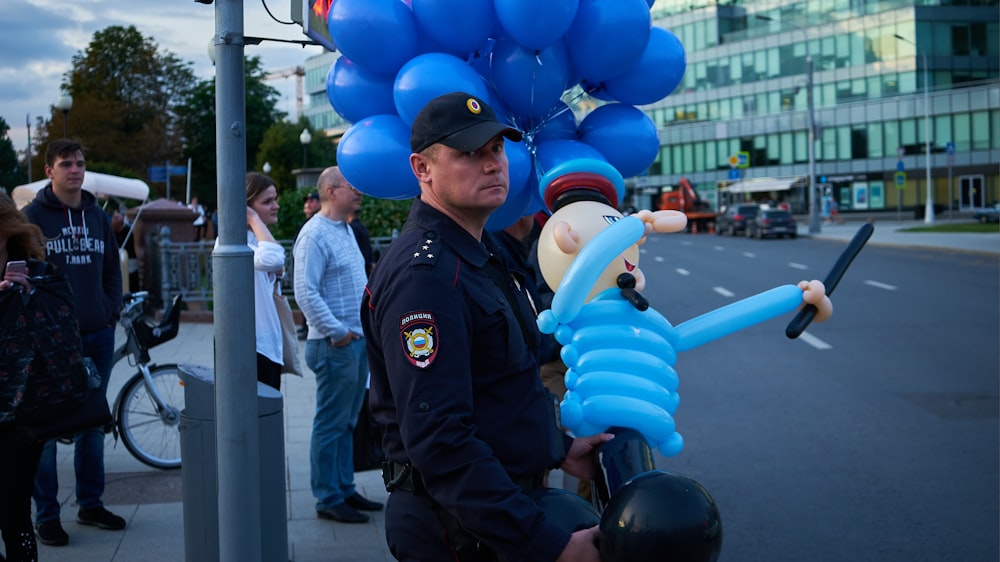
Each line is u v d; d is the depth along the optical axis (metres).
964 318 13.97
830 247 35.94
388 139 3.48
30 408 3.80
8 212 3.84
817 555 4.83
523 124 3.71
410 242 2.23
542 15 3.27
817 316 2.85
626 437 2.65
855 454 6.73
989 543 4.94
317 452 5.24
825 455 6.73
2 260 3.90
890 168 70.06
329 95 3.76
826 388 9.18
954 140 67.25
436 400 2.06
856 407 8.29
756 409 8.33
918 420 7.71
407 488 2.31
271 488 3.41
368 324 2.31
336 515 5.22
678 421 7.94
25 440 3.82
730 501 5.75
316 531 5.09
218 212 2.99
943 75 69.00
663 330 2.78
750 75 78.12
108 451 6.70
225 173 2.97
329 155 58.12
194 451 3.51
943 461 6.48
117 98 54.75
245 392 2.99
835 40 72.62
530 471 2.26
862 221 64.25
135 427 6.21
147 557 4.60
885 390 8.98
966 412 7.94
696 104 81.69
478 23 3.40
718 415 8.13
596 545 2.08
